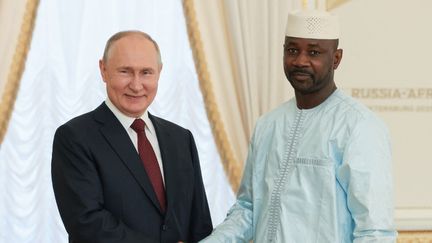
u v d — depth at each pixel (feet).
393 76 13.98
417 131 14.03
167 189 8.79
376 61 13.97
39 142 13.69
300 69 8.55
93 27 13.78
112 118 8.83
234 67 13.88
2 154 13.60
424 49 14.02
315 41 8.48
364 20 13.93
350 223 8.45
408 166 14.05
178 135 9.29
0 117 13.24
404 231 13.87
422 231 13.88
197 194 9.25
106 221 8.36
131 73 8.65
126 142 8.73
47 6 13.65
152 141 9.06
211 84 13.83
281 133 8.96
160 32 13.98
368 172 8.17
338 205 8.39
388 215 8.18
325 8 13.89
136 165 8.66
